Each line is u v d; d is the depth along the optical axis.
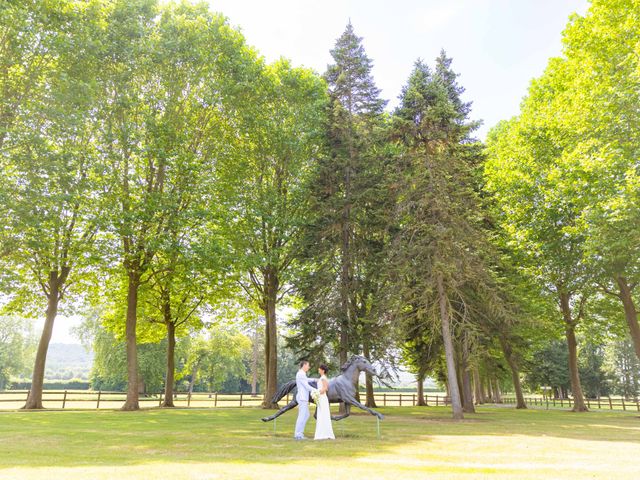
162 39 26.58
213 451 9.49
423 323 23.83
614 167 21.30
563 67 26.66
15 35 20.28
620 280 27.75
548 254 30.34
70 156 22.22
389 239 26.41
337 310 25.64
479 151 29.73
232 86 28.34
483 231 23.52
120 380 62.59
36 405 26.89
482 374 33.69
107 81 25.92
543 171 30.61
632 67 20.78
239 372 84.12
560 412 32.22
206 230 27.31
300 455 8.88
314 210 27.52
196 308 34.91
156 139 25.66
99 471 6.69
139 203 24.45
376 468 7.28
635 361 80.88
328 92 30.23
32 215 20.98
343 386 13.37
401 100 28.59
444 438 12.65
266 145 29.92
